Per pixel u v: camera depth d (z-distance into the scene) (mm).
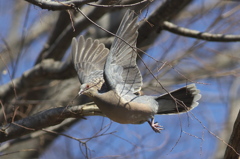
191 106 9711
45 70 12938
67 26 13570
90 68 10164
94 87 9148
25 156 15477
